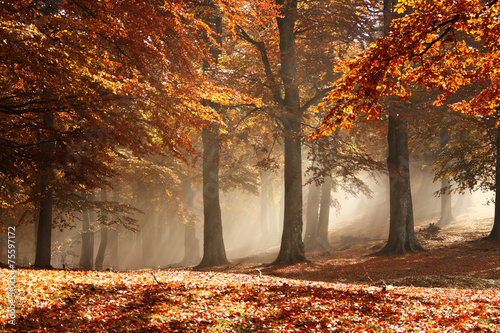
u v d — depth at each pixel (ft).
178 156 45.52
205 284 32.86
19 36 29.78
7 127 43.19
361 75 22.35
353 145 85.20
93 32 37.11
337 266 63.67
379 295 31.55
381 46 22.08
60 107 40.55
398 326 23.81
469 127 75.31
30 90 39.88
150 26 38.73
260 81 67.21
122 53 41.11
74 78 34.55
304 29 73.26
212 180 77.15
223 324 23.59
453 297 32.76
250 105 68.69
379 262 65.62
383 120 78.84
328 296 30.78
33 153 43.93
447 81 24.58
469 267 54.54
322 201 98.17
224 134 66.03
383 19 72.95
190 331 22.33
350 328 23.47
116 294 27.58
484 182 80.28
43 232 53.42
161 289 29.68
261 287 32.89
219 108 73.10
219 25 77.30
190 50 44.73
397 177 74.18
